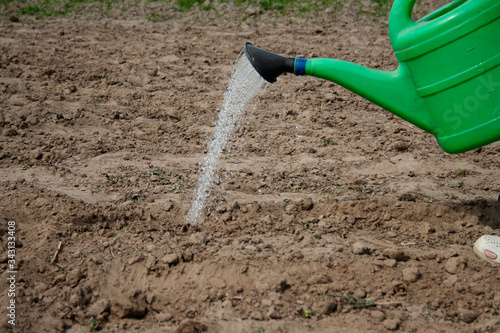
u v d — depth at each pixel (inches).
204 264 114.3
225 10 327.3
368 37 279.6
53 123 183.5
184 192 143.0
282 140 175.3
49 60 241.3
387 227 131.4
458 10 101.3
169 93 209.2
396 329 100.0
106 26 301.9
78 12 329.7
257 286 109.3
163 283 111.2
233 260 114.9
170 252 118.3
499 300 106.7
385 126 186.7
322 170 156.8
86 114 189.3
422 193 142.6
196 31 292.5
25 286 109.3
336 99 207.5
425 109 112.3
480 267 115.2
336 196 142.2
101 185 145.9
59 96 202.1
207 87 216.4
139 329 101.1
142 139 175.6
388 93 112.9
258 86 121.6
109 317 104.9
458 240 125.7
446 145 114.0
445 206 135.6
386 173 155.7
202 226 129.6
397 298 108.7
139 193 141.6
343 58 245.3
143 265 114.8
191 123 185.8
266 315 102.7
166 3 342.6
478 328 100.1
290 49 253.4
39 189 139.9
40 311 104.0
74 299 106.1
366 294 109.3
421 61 107.4
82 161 160.1
